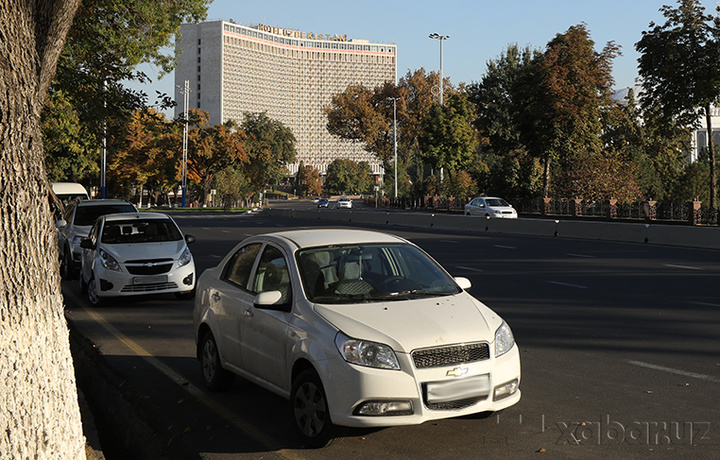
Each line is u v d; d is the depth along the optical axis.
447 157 71.25
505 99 68.62
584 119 50.69
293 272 5.97
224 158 91.62
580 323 10.22
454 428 5.72
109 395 7.14
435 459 5.07
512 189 56.81
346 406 4.99
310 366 5.44
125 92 17.14
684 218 37.31
